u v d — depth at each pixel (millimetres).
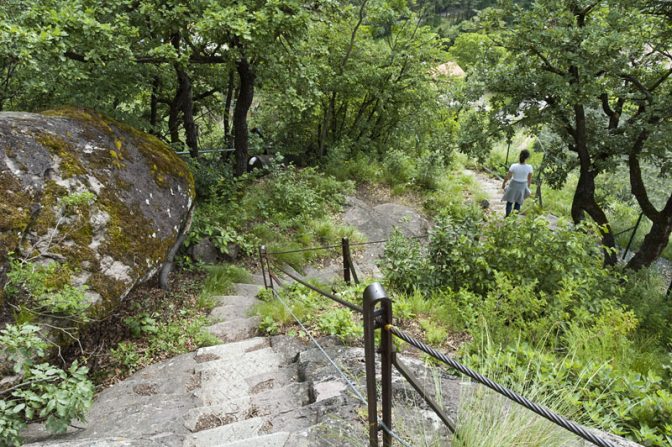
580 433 1153
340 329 4477
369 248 8859
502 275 4996
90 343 4227
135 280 4348
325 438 2510
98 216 4242
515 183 9773
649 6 7391
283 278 6957
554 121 8344
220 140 13812
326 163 13094
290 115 10531
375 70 13102
